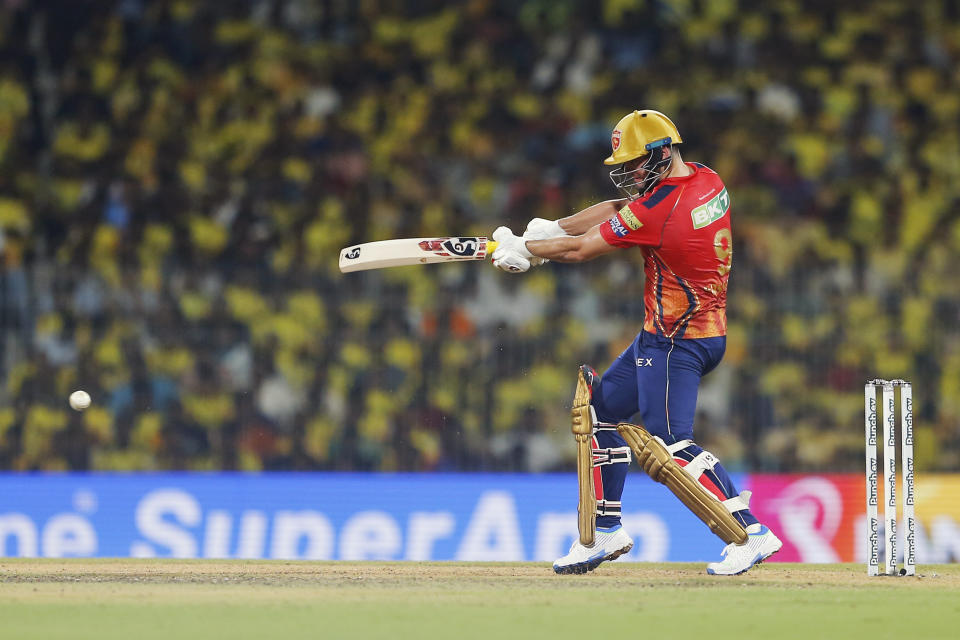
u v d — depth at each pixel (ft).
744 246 133.28
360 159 139.85
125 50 144.05
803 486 81.00
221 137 140.56
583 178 139.13
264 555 82.48
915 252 133.80
